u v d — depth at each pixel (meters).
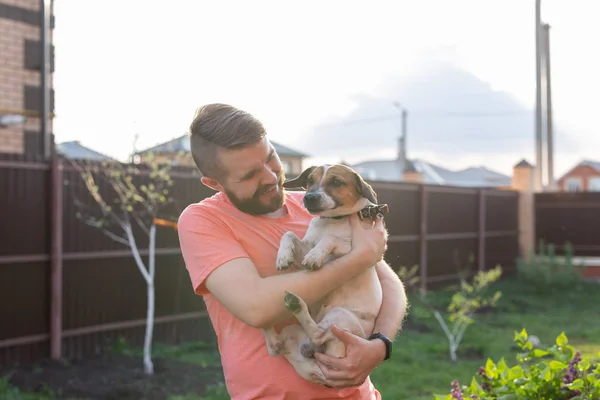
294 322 2.46
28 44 11.27
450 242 14.70
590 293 14.41
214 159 2.44
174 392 6.54
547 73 29.78
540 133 24.25
